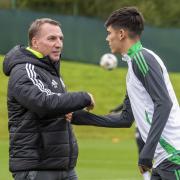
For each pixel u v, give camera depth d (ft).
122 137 140.56
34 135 38.06
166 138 38.14
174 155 38.06
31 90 37.19
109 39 39.58
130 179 81.15
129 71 38.27
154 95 37.01
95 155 108.58
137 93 37.96
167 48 191.93
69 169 39.86
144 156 36.81
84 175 84.48
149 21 245.65
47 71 39.27
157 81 36.99
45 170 38.34
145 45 191.83
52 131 38.27
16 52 39.14
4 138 129.59
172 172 38.17
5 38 180.04
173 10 249.75
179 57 192.03
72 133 40.16
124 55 39.11
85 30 189.16
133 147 122.42
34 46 39.42
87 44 189.06
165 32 191.93
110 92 171.94
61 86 39.88
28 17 181.57
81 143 128.67
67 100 37.09
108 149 118.52
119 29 39.04
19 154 38.27
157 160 38.63
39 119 38.09
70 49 188.55
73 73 180.96
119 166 94.94
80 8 237.45
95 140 135.13
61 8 234.79
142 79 37.50
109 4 239.09
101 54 188.55
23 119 38.19
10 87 38.37
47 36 39.06
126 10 39.11
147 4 246.68
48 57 39.27
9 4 218.18
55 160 38.37
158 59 38.11
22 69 38.17
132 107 38.65
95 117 42.42
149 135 36.86
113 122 42.47
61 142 38.52
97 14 237.86
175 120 38.37
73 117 42.14
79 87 173.06
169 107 36.78
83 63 189.16
